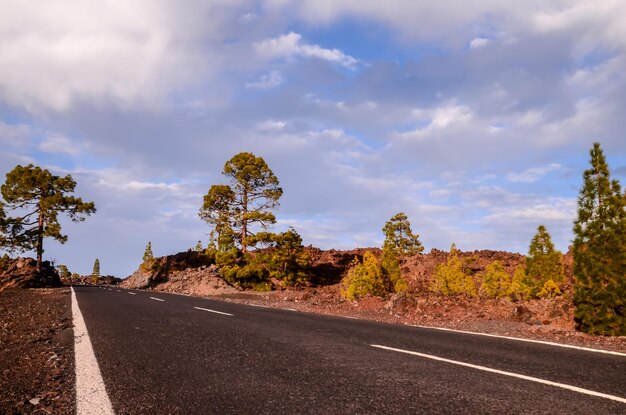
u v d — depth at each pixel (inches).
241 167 1646.2
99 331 318.0
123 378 183.2
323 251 1868.8
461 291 933.2
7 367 205.5
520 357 246.8
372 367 210.5
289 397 157.9
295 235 1462.8
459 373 200.4
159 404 149.0
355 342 290.8
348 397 158.9
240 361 220.2
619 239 368.5
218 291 1205.1
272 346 267.7
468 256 1354.6
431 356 242.1
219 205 1651.1
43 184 1696.6
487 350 270.4
